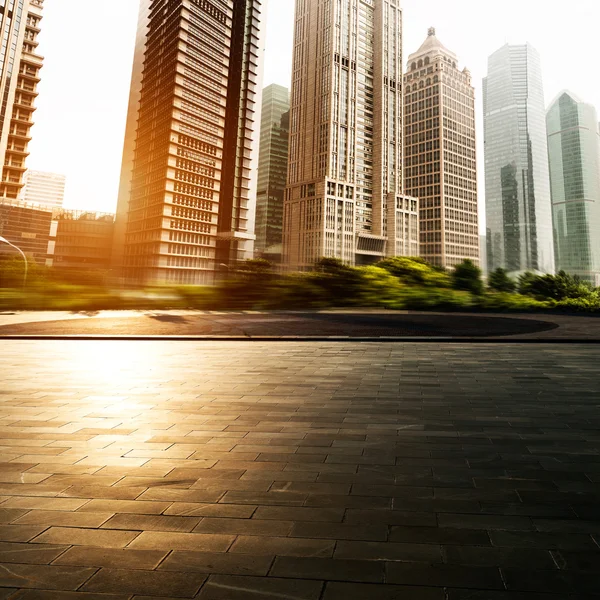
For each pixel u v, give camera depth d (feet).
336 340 47.26
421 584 7.59
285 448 14.98
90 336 47.96
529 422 18.01
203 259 426.10
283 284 94.73
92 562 8.24
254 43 455.22
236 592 7.36
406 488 11.75
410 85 563.48
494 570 8.00
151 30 466.29
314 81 498.28
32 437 15.93
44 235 395.34
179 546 8.84
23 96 382.63
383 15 516.73
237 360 34.73
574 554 8.51
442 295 91.61
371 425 17.74
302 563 8.25
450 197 527.81
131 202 466.70
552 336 47.50
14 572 7.91
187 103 413.18
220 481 12.17
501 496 11.22
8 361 33.81
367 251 483.10
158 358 35.60
